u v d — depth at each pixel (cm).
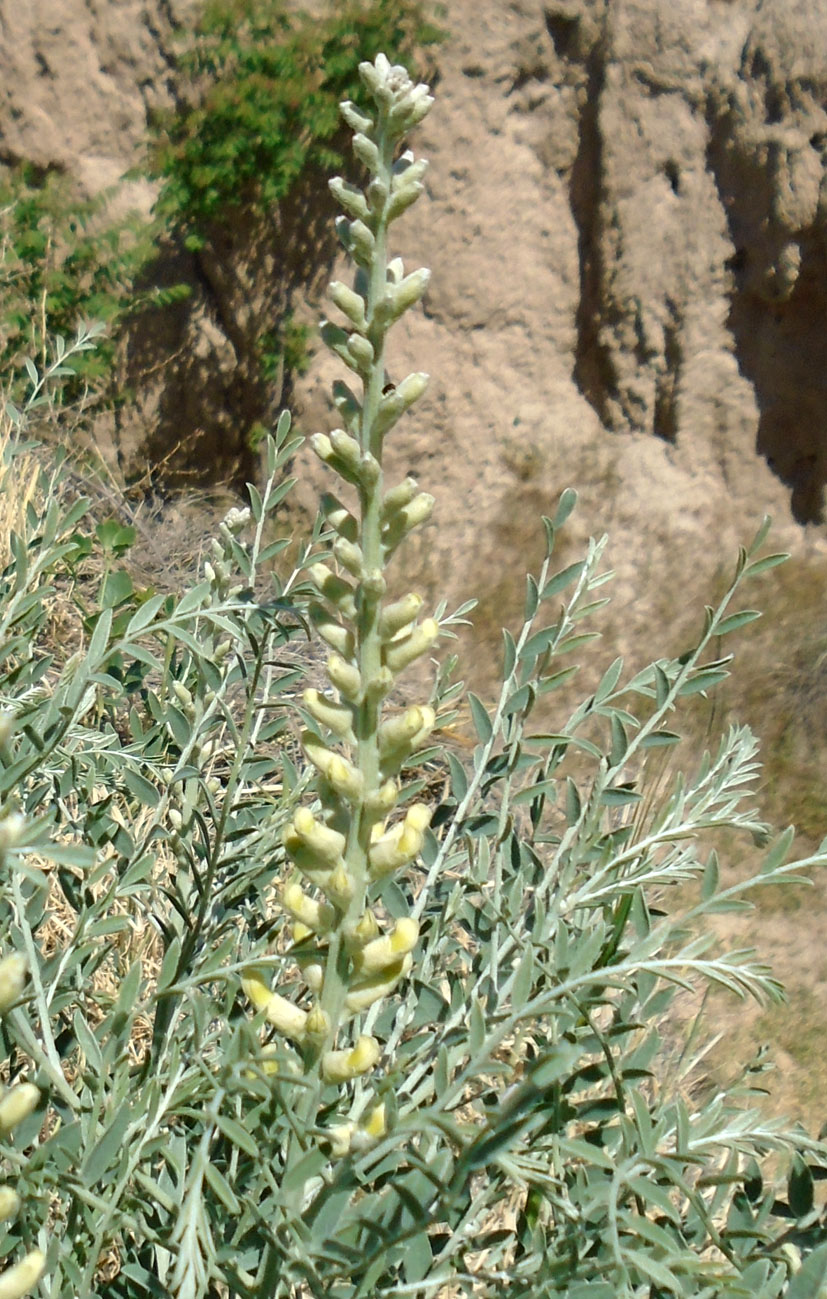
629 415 773
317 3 736
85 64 759
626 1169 117
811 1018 484
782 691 656
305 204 752
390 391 109
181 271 765
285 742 312
